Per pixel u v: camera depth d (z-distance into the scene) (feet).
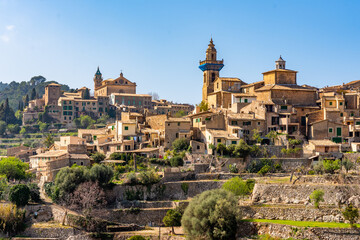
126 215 460.14
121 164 550.77
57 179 479.82
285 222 416.46
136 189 486.38
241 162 538.47
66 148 610.65
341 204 437.99
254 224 416.26
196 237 402.11
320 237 391.45
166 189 490.08
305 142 590.96
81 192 466.70
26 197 470.80
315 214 424.46
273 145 577.84
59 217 460.55
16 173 554.05
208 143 568.82
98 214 456.04
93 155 570.05
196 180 501.97
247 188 475.72
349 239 388.16
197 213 410.31
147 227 453.99
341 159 540.52
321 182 475.72
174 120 600.39
